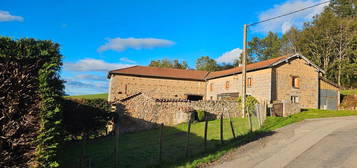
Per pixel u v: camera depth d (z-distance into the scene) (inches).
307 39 1840.6
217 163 293.6
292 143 373.4
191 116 754.8
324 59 1760.6
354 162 271.7
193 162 296.2
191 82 1328.7
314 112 802.8
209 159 308.7
